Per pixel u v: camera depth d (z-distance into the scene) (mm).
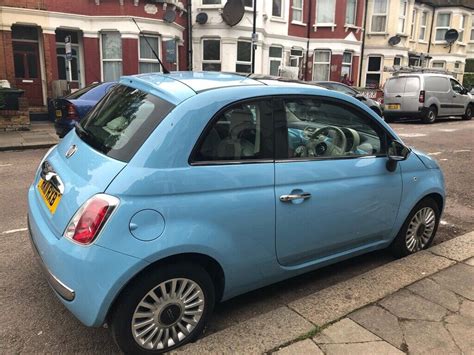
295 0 21625
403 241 4215
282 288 3801
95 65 16219
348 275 4055
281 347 2693
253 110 3059
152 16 16188
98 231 2500
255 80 3344
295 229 3215
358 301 3256
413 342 2777
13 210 5672
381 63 24531
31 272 3953
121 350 2744
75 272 2523
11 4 14594
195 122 2795
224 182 2850
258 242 3041
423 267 3838
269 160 3098
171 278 2715
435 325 2957
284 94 3221
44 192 3121
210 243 2779
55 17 15305
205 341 2744
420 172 4156
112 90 3596
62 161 3145
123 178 2578
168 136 2713
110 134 2979
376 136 3836
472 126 16312
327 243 3479
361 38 23828
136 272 2549
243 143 3000
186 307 2834
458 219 5758
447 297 3322
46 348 2904
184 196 2705
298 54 22250
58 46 16234
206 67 18688
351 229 3611
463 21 29938
